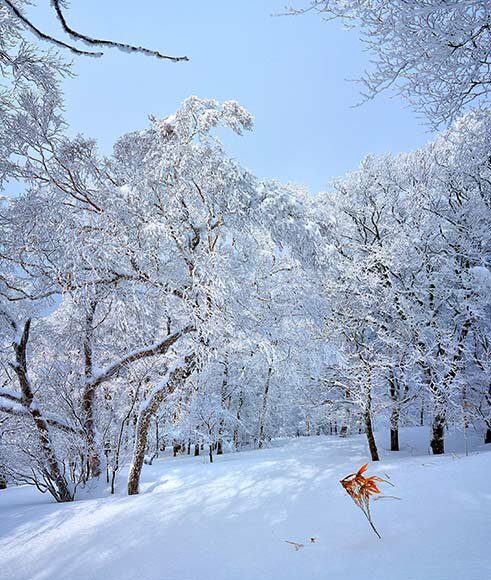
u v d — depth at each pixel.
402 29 3.12
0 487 12.44
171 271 9.38
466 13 2.91
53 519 6.28
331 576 2.52
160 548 4.22
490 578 1.98
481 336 12.27
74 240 7.39
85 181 8.20
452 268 11.59
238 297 9.37
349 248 14.07
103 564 4.06
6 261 8.00
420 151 13.72
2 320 8.73
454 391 10.91
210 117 8.74
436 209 12.32
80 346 10.12
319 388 13.72
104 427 9.86
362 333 12.99
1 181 7.59
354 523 3.62
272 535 3.92
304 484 6.56
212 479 8.25
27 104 7.21
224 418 19.38
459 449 11.98
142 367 10.08
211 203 8.95
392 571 2.34
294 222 8.88
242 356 15.59
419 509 3.53
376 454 10.39
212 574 3.23
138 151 8.78
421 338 11.03
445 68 3.27
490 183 11.32
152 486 8.55
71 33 1.52
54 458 8.45
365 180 14.08
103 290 8.63
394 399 11.86
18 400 8.66
